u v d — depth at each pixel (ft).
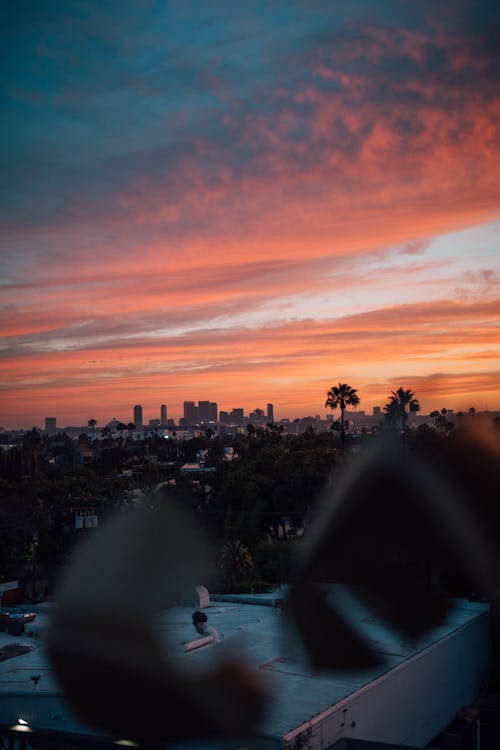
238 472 237.04
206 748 55.57
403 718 74.08
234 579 147.33
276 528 230.48
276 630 82.28
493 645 97.40
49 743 57.57
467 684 90.33
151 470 407.85
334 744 62.69
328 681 66.64
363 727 66.59
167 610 94.79
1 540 207.10
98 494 277.44
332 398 323.16
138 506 237.66
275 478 232.12
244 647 73.82
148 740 54.65
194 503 247.70
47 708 58.29
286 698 62.49
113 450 552.82
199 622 78.79
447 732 82.69
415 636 43.80
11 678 63.77
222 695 58.34
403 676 73.56
